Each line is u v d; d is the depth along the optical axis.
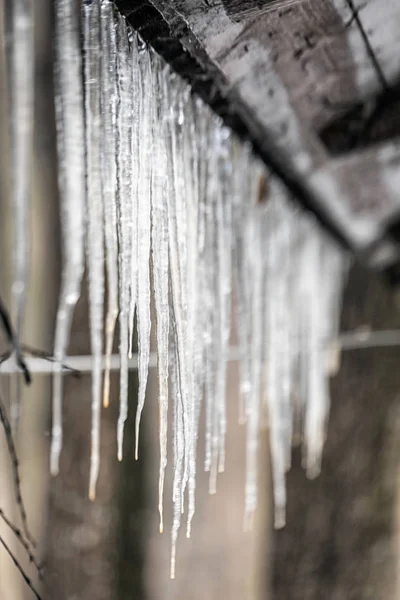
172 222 1.61
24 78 1.42
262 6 1.53
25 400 2.76
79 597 2.73
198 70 1.61
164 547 2.87
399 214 2.10
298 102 1.70
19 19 1.42
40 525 2.70
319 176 1.89
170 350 1.62
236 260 1.82
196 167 1.67
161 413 1.56
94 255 1.51
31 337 2.74
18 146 1.43
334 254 2.49
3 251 2.56
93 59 1.49
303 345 2.31
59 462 2.78
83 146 1.49
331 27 1.58
